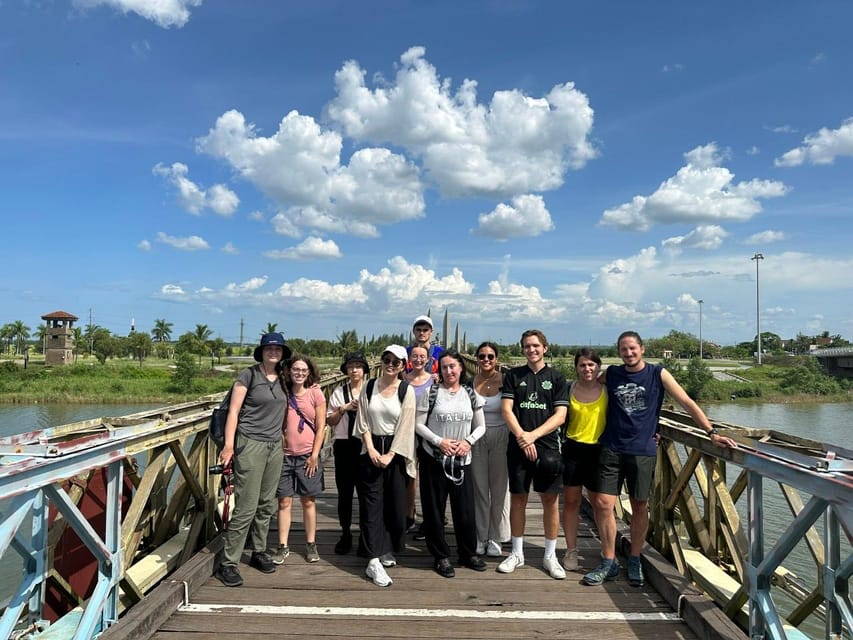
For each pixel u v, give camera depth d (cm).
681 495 415
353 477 439
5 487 224
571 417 389
